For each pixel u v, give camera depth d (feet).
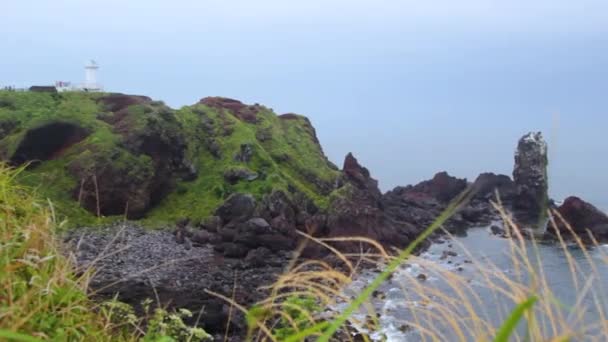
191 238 159.53
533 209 223.10
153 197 181.27
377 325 11.98
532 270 9.44
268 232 158.81
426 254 154.10
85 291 16.40
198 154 202.59
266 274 131.75
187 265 135.74
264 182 186.09
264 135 221.46
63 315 14.51
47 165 175.83
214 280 125.08
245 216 167.32
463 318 10.74
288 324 12.57
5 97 203.51
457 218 208.54
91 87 248.11
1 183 18.92
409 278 11.43
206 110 220.64
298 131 241.55
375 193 215.51
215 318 77.92
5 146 179.22
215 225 166.20
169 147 188.44
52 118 183.01
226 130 212.23
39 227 17.30
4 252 15.05
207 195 184.34
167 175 186.60
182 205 181.06
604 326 9.45
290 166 210.38
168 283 118.93
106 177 170.91
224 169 193.57
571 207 188.14
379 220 168.76
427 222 206.39
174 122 194.29
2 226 16.12
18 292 13.99
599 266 76.74
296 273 11.05
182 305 82.79
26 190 21.45
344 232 164.14
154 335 18.48
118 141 180.45
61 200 162.30
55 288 15.16
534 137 236.22
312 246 148.66
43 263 15.90
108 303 17.87
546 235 146.82
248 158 200.95
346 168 218.79
